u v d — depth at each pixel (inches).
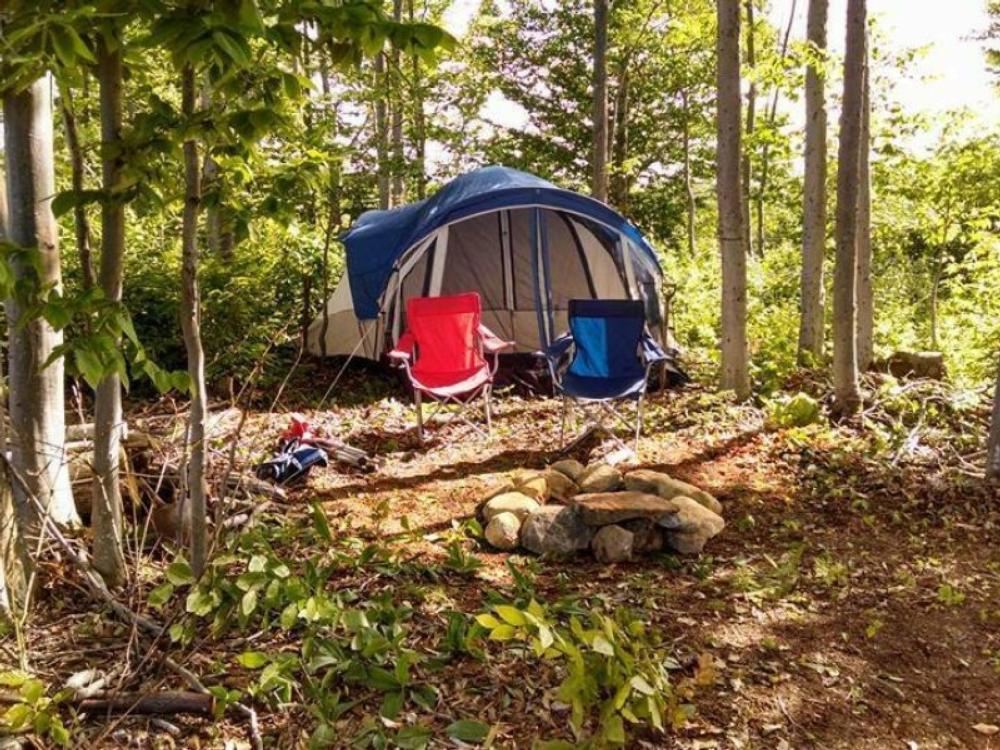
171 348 314.3
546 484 183.3
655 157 964.6
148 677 103.7
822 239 335.3
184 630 108.9
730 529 173.2
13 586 112.4
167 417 215.8
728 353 274.7
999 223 445.7
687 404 275.3
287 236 350.3
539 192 296.8
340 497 185.3
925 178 456.1
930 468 213.6
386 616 120.2
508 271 341.4
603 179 461.4
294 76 96.3
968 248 629.6
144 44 78.5
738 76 259.4
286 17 87.0
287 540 149.3
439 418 267.7
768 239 889.5
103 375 84.4
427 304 245.0
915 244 658.2
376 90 449.1
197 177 109.7
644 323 231.9
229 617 112.7
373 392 310.5
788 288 536.7
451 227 331.0
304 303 352.8
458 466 213.8
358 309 321.1
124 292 309.9
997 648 125.8
